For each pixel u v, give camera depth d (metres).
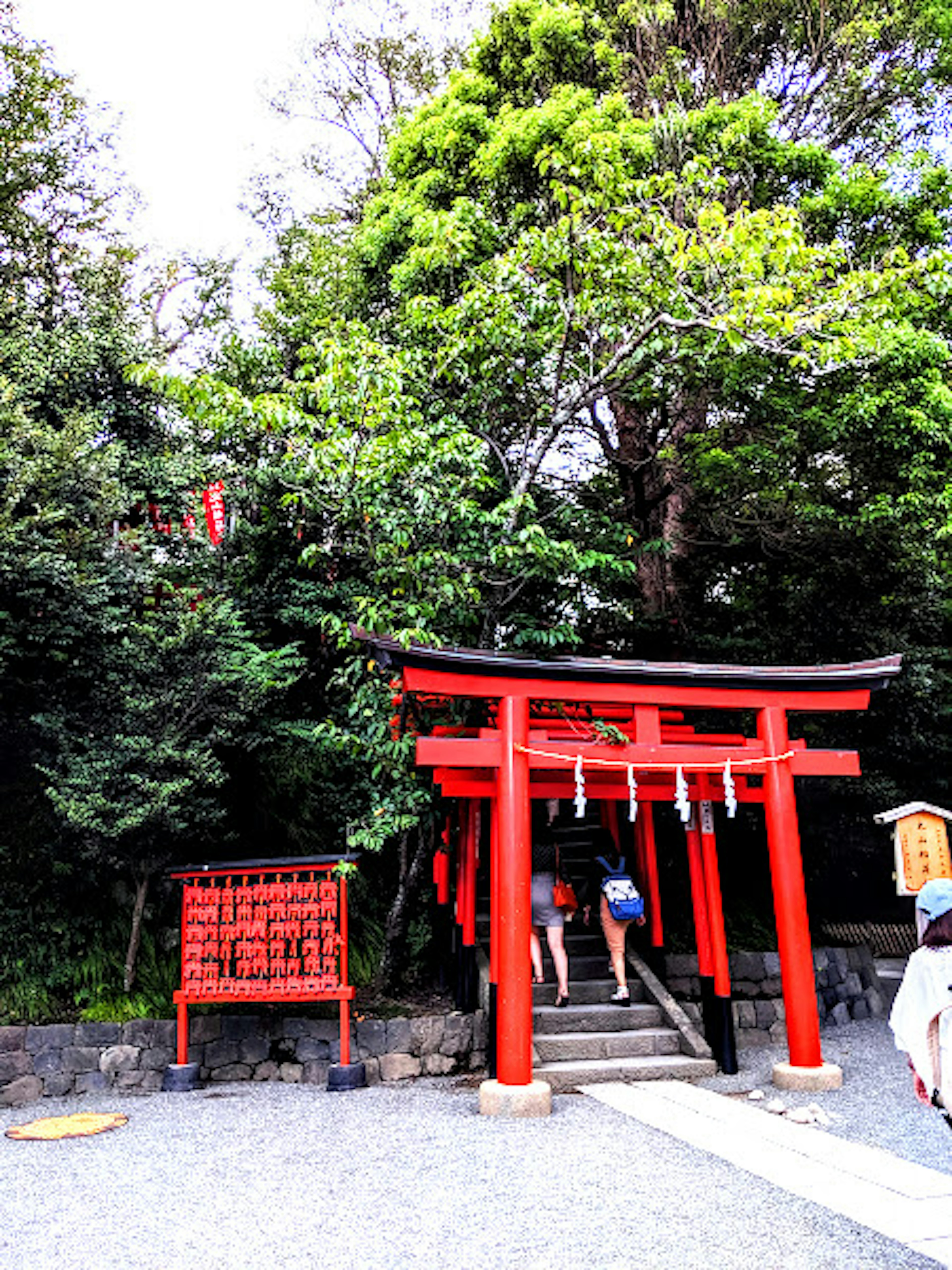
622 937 8.27
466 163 10.73
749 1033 9.19
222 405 7.70
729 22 11.89
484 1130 5.78
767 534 12.38
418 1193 4.59
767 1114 6.06
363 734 8.73
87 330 10.34
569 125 9.72
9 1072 7.21
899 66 11.62
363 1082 7.47
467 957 8.51
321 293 12.87
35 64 13.64
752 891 11.77
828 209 10.38
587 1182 4.67
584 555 8.03
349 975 9.04
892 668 7.40
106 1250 3.98
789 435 10.95
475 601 8.02
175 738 8.16
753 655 12.52
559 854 8.38
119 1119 6.43
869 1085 6.94
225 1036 7.95
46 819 8.62
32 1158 5.51
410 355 8.45
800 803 12.59
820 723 12.13
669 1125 5.78
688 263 7.59
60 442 8.67
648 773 7.95
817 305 7.77
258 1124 6.23
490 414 9.42
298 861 7.57
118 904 8.67
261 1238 4.05
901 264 9.77
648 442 12.59
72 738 8.20
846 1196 4.42
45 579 8.22
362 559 8.95
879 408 10.09
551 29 10.82
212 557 10.84
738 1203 4.33
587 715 7.96
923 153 10.80
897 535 11.34
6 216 12.98
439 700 8.33
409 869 9.31
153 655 8.38
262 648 11.52
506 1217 4.21
